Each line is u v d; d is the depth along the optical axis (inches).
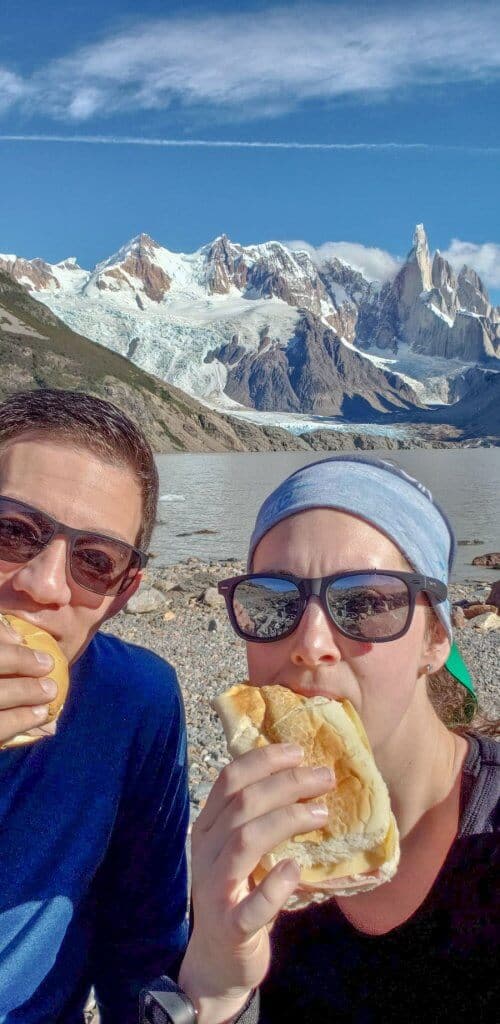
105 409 22.9
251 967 16.0
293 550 19.4
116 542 22.4
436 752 19.5
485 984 17.6
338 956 18.8
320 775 15.4
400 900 18.6
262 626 19.4
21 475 22.0
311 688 18.8
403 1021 18.0
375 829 16.1
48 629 21.9
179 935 24.4
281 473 1156.5
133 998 23.7
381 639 18.4
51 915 21.5
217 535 445.4
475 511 578.9
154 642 150.1
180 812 24.6
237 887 15.3
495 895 17.8
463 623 171.5
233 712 18.0
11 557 21.7
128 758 23.2
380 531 19.4
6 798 21.8
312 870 16.2
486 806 18.7
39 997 21.4
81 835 22.2
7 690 17.3
